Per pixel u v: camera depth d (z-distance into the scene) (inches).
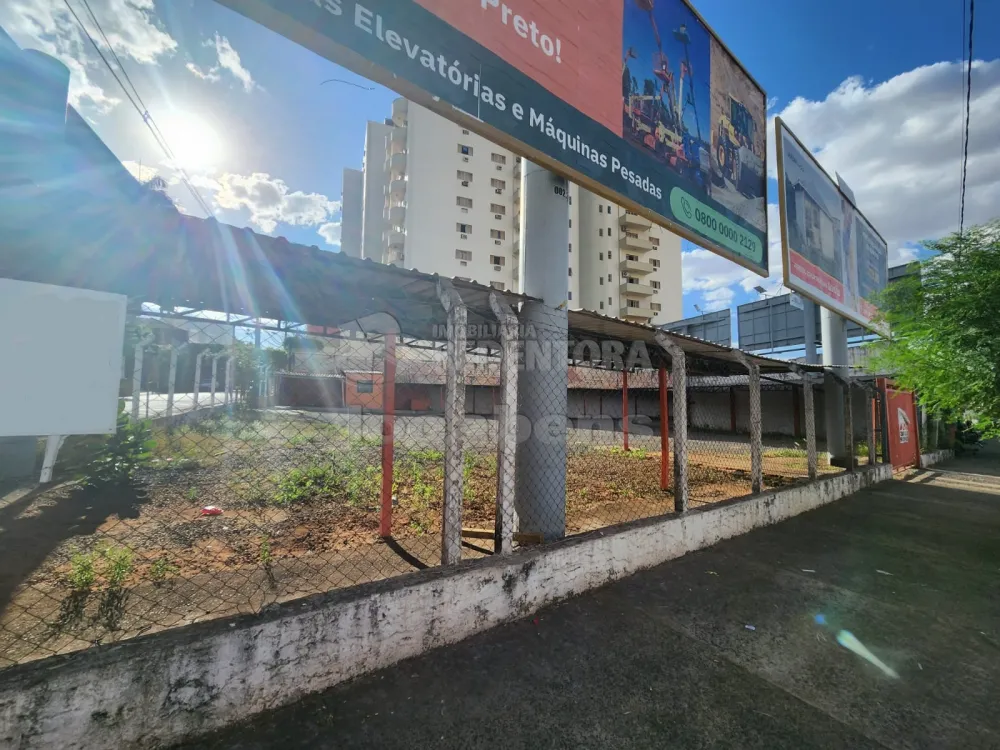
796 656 109.7
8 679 65.5
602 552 144.0
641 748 79.0
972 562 176.6
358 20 105.4
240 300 145.4
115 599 120.8
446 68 123.4
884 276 501.4
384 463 179.3
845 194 405.1
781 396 735.7
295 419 559.8
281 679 85.4
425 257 1760.6
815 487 260.4
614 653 107.9
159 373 438.3
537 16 150.6
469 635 111.5
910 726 86.4
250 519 199.6
